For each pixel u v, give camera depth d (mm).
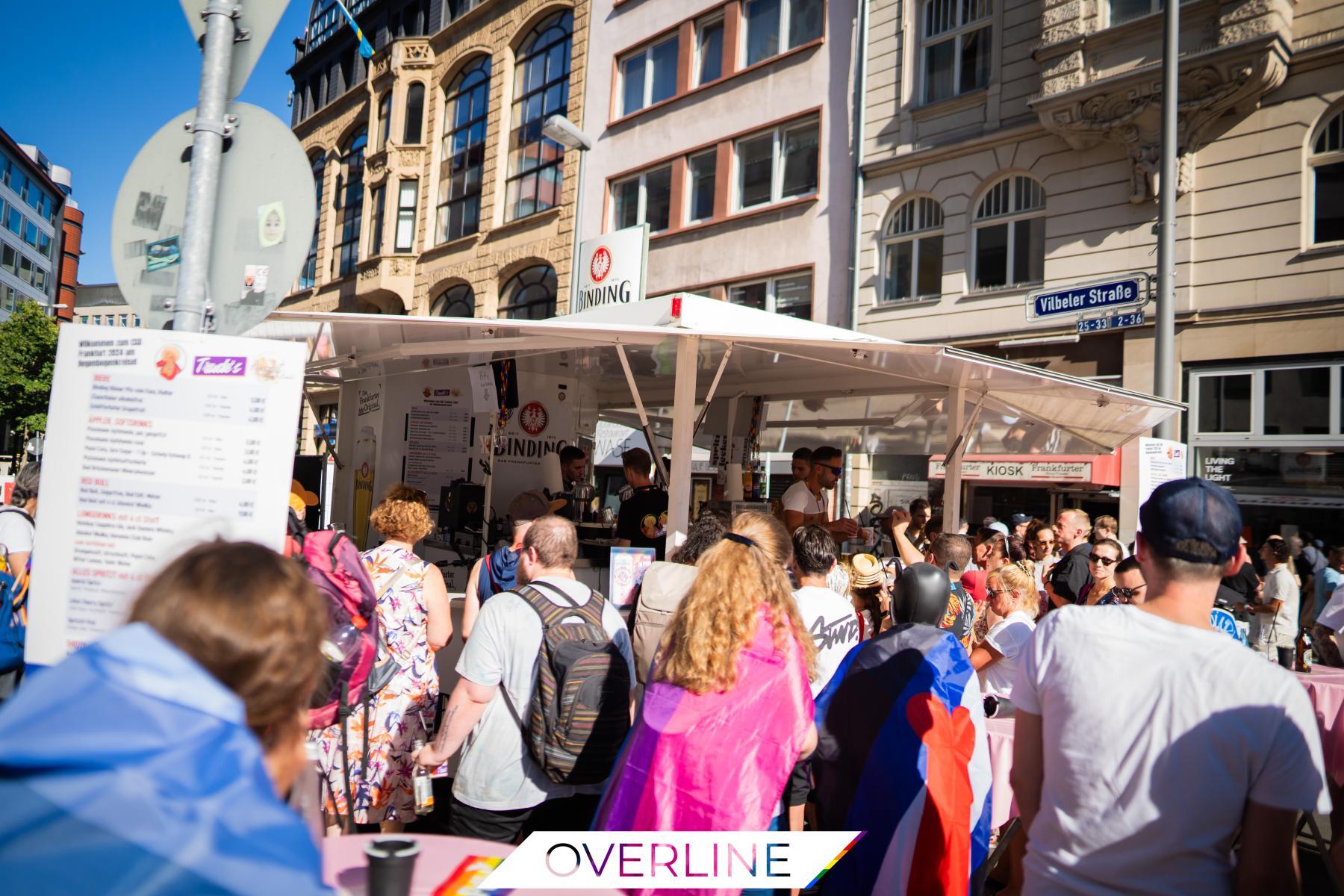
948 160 13430
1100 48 11406
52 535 2242
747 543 2592
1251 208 10508
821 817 2580
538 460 8242
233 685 995
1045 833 1848
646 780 2342
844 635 3480
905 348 4695
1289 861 1623
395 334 4941
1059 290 11453
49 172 76125
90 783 817
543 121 20625
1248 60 10125
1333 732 2543
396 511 3557
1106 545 5152
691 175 17516
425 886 1584
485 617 2873
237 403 2281
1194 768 1688
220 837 833
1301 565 10039
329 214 27469
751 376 7465
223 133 2420
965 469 11742
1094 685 1815
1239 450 10609
